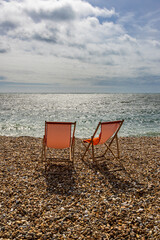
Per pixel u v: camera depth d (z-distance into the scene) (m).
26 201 3.15
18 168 4.46
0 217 2.73
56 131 4.44
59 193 3.44
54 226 2.58
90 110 28.30
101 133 4.68
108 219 2.71
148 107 34.31
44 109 29.86
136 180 3.95
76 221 2.69
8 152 5.64
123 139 8.27
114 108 32.50
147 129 12.64
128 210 2.90
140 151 6.07
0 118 17.92
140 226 2.55
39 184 3.74
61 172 4.34
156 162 4.94
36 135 10.81
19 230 2.51
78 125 14.40
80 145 7.03
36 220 2.70
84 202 3.16
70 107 35.31
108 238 2.38
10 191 3.42
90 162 5.05
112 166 4.76
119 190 3.55
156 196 3.31
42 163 4.82
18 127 13.17
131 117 19.25
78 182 3.87
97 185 3.75
